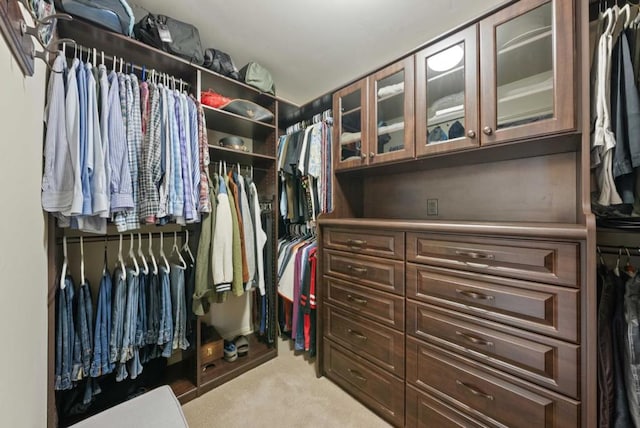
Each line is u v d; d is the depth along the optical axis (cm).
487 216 142
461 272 109
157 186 130
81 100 107
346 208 189
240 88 186
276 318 208
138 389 154
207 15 152
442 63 126
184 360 186
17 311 64
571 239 85
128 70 146
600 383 90
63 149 101
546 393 89
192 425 138
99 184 108
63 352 118
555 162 120
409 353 127
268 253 210
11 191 59
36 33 64
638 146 88
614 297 95
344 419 141
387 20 156
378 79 151
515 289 96
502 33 108
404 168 165
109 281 135
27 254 74
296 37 172
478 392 104
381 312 138
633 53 91
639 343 85
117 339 133
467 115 117
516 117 108
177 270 157
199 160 151
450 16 153
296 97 264
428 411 119
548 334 89
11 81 58
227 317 225
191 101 149
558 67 95
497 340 99
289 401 155
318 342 176
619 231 109
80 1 112
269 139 211
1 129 52
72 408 132
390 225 132
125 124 124
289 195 217
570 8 92
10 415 58
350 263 155
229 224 164
